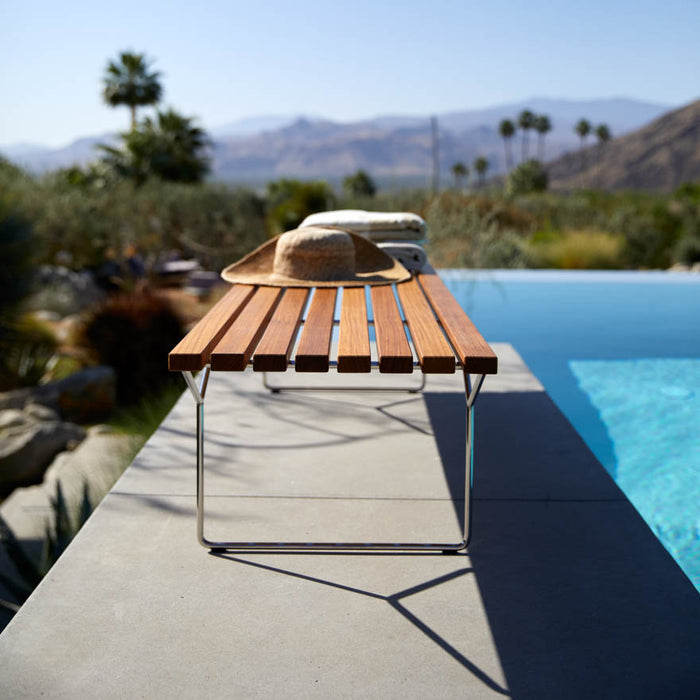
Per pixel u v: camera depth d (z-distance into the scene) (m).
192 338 1.46
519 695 1.13
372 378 2.92
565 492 1.87
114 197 11.32
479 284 5.56
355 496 1.84
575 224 11.29
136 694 1.13
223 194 12.72
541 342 4.20
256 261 2.35
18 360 6.05
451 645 1.25
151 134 18.84
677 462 2.58
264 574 1.49
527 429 2.35
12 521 3.31
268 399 2.65
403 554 1.57
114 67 23.44
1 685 1.15
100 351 5.92
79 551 1.56
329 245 2.14
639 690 1.14
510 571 1.49
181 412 2.50
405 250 2.56
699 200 13.12
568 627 1.30
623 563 1.52
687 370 3.71
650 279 5.66
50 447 4.40
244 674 1.18
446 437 2.26
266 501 1.81
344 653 1.23
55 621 1.32
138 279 10.14
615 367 3.78
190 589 1.43
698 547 1.98
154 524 1.69
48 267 9.38
